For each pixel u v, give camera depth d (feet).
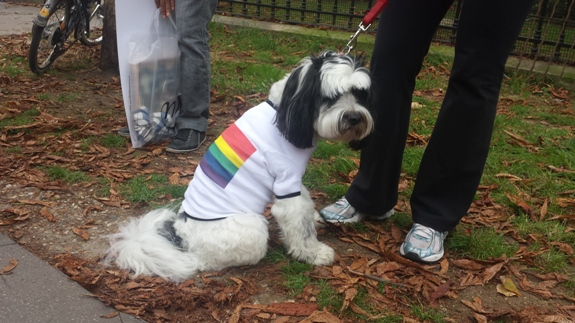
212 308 8.26
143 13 12.86
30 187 11.57
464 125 9.20
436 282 9.07
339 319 8.01
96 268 9.01
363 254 9.89
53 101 16.63
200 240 8.87
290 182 8.73
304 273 9.12
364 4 35.47
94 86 18.38
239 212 8.82
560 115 17.93
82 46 22.61
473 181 9.75
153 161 13.17
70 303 8.11
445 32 25.73
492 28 8.45
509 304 8.72
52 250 9.50
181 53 13.50
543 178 13.12
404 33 9.15
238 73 20.34
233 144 8.83
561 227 10.98
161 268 8.70
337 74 8.21
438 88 19.97
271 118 8.82
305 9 27.53
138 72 13.10
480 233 10.55
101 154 13.26
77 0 19.12
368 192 10.43
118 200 11.22
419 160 13.73
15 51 22.02
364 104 8.64
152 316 8.04
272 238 10.17
